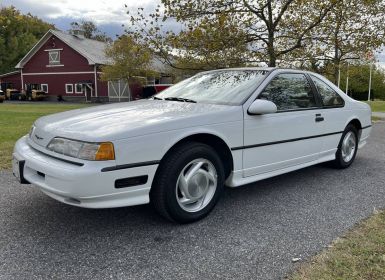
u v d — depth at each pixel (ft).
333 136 16.05
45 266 8.42
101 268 8.38
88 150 9.10
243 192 13.92
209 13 32.27
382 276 7.89
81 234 10.11
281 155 13.28
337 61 38.70
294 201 12.91
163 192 10.19
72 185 8.92
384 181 15.58
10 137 24.29
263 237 9.98
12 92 132.57
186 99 13.19
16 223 10.75
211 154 11.07
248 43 34.60
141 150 9.55
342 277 7.88
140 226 10.68
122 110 11.59
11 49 174.70
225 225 10.80
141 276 8.07
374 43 35.83
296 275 8.02
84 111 11.86
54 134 9.98
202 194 11.11
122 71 100.48
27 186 14.05
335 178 15.96
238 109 11.75
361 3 34.45
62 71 130.11
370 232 10.14
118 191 9.36
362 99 204.13
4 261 8.61
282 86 13.65
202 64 35.60
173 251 9.20
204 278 8.00
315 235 10.06
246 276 8.05
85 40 137.08
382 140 27.66
